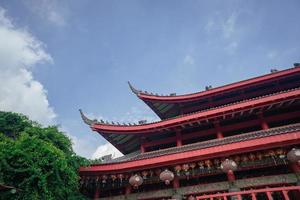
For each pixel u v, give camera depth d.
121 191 17.33
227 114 18.36
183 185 16.30
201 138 20.25
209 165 14.72
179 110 25.05
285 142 13.22
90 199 15.92
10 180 11.88
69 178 13.55
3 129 16.50
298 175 13.45
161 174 14.63
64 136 16.17
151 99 24.03
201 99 24.03
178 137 20.16
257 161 14.45
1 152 12.07
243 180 14.39
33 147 12.66
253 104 17.64
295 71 21.66
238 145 13.93
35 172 11.94
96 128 20.23
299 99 17.22
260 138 13.69
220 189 14.55
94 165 15.94
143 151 20.83
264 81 22.33
